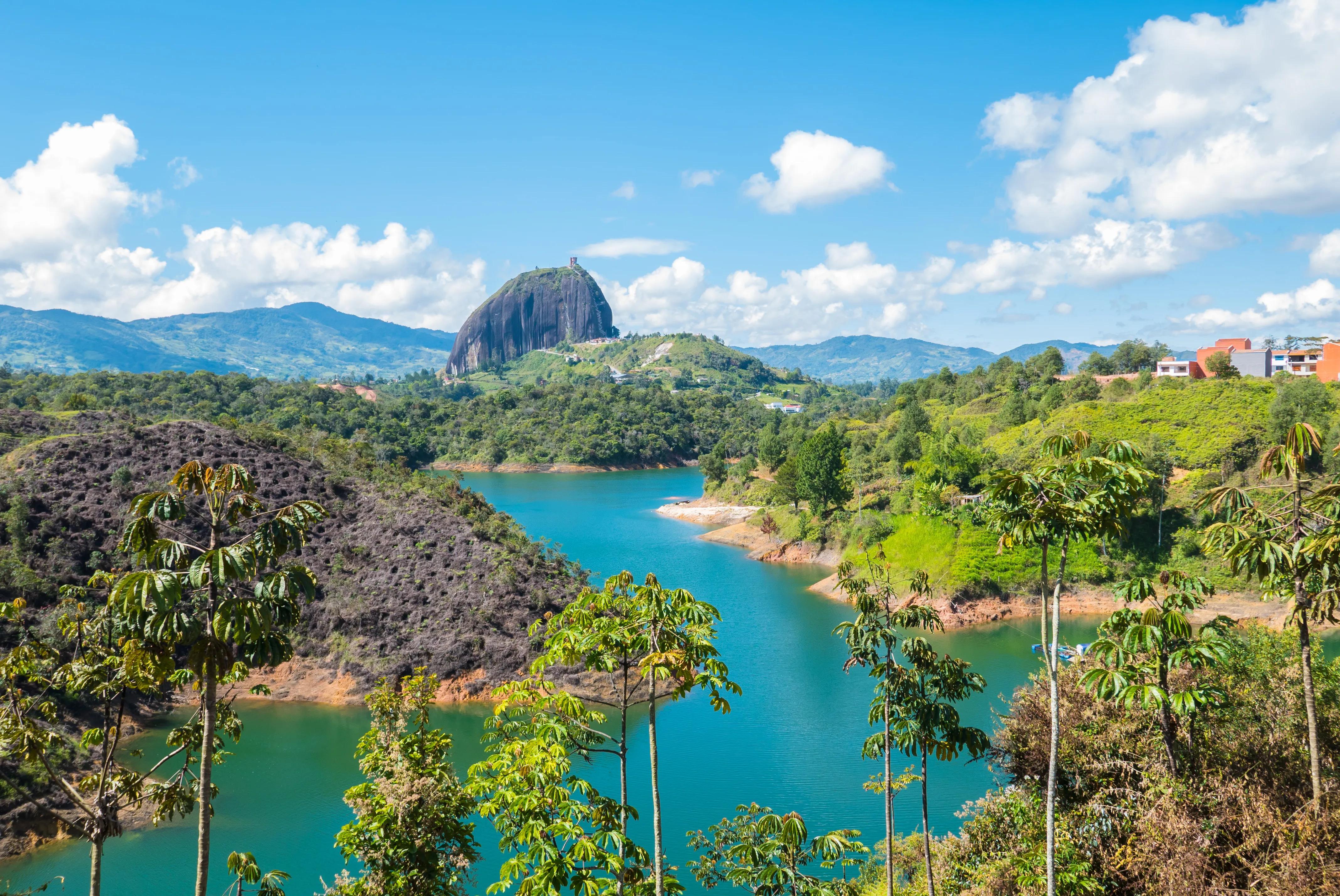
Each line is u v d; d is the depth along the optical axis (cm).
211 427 8394
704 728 5378
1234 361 16400
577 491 19488
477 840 4025
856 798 4356
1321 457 9550
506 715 2648
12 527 6078
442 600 6494
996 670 6362
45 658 1791
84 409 9600
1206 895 1814
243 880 1959
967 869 2677
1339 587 1980
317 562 6956
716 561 11000
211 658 1405
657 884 1698
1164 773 2138
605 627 1730
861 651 2414
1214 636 2064
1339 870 1755
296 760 4831
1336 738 2298
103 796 1700
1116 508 1697
